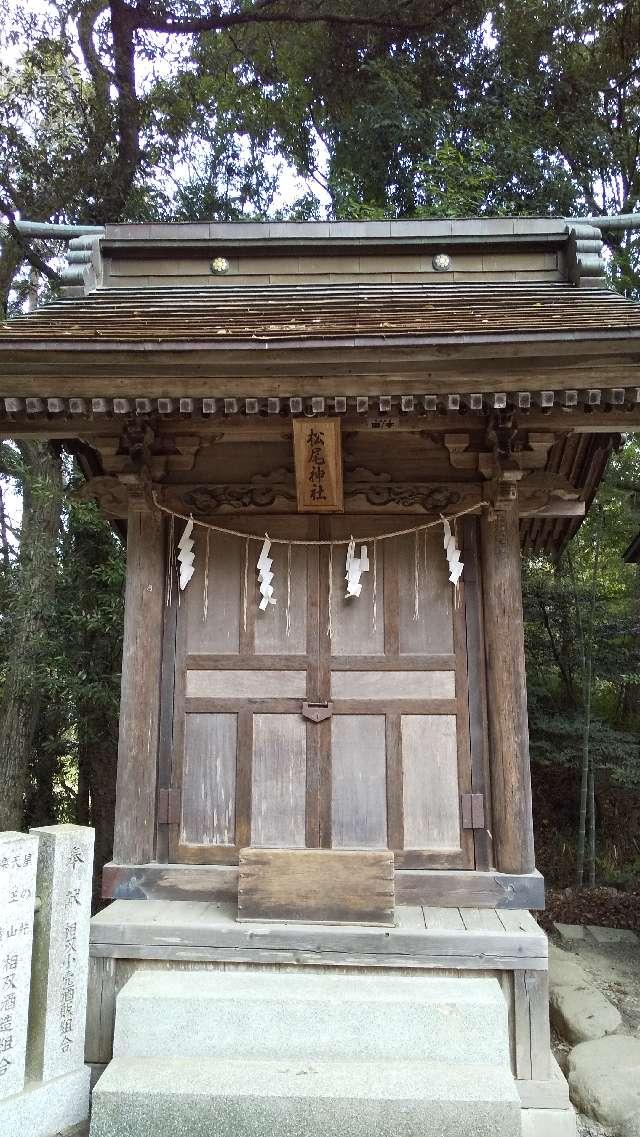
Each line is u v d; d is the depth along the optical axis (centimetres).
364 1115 310
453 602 445
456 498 451
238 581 455
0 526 1120
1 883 333
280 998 345
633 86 1233
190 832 426
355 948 367
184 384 389
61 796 1077
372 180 1170
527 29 1198
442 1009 339
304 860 382
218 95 1278
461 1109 309
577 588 1062
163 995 348
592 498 562
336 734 433
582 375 376
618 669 1048
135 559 447
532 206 1093
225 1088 316
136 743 426
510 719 418
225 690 441
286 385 387
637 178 1222
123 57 1112
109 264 533
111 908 400
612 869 972
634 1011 564
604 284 496
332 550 455
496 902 400
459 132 1159
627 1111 396
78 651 878
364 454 459
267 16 1159
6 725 877
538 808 1084
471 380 380
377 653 442
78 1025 358
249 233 526
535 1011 360
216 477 462
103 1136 313
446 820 420
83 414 408
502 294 490
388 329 394
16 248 1005
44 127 1048
